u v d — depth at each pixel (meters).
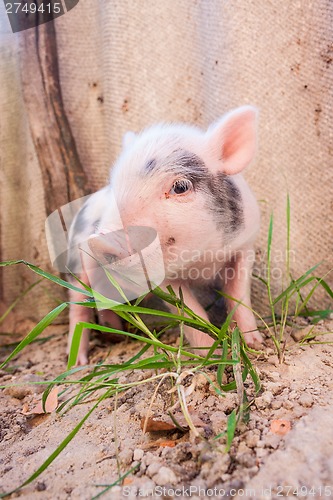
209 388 0.62
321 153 0.80
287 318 0.78
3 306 0.97
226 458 0.53
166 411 0.61
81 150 0.88
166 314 0.62
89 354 0.82
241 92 0.82
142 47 0.85
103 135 0.88
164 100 0.86
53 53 0.86
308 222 0.82
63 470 0.56
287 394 0.60
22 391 0.71
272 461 0.52
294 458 0.52
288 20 0.79
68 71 0.87
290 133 0.81
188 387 0.62
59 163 0.87
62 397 0.69
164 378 0.63
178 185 0.63
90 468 0.56
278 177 0.82
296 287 0.70
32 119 0.87
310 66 0.79
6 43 0.87
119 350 0.81
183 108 0.85
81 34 0.87
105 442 0.59
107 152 0.88
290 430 0.55
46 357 0.83
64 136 0.87
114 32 0.85
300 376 0.63
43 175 0.88
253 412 0.58
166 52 0.85
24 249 0.95
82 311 0.81
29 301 0.95
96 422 0.62
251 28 0.80
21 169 0.93
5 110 0.91
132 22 0.85
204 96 0.85
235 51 0.81
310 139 0.80
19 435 0.64
